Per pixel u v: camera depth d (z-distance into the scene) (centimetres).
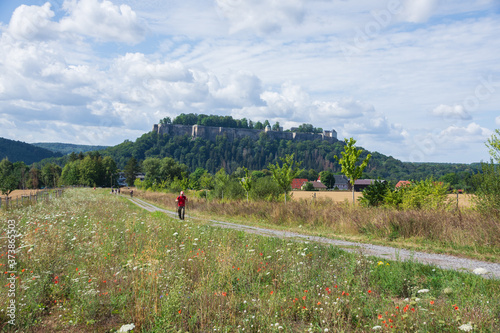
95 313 518
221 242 957
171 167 10369
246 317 492
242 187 2967
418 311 459
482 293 537
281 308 524
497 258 809
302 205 1872
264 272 686
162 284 592
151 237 1000
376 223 1206
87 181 10994
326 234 1245
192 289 608
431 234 1054
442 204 1471
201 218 1911
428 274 668
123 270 701
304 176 14388
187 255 804
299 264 710
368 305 520
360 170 1942
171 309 490
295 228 1410
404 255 861
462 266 736
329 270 682
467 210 1231
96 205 2147
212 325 472
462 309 466
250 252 812
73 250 834
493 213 1086
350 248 961
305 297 541
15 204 1962
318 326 462
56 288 586
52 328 478
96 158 11906
